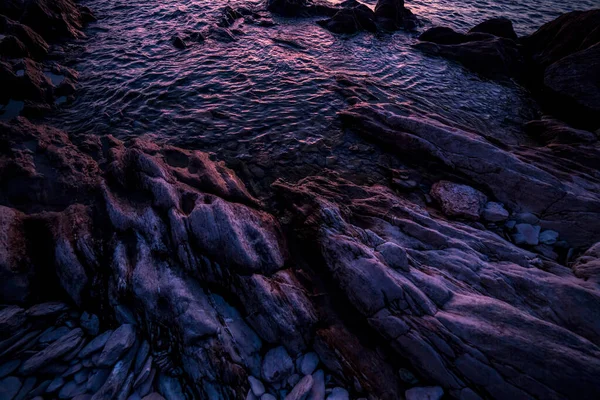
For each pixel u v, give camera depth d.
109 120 12.38
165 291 6.70
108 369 5.94
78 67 15.65
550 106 16.02
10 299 6.47
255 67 16.72
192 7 23.53
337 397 5.80
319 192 9.81
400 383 6.04
